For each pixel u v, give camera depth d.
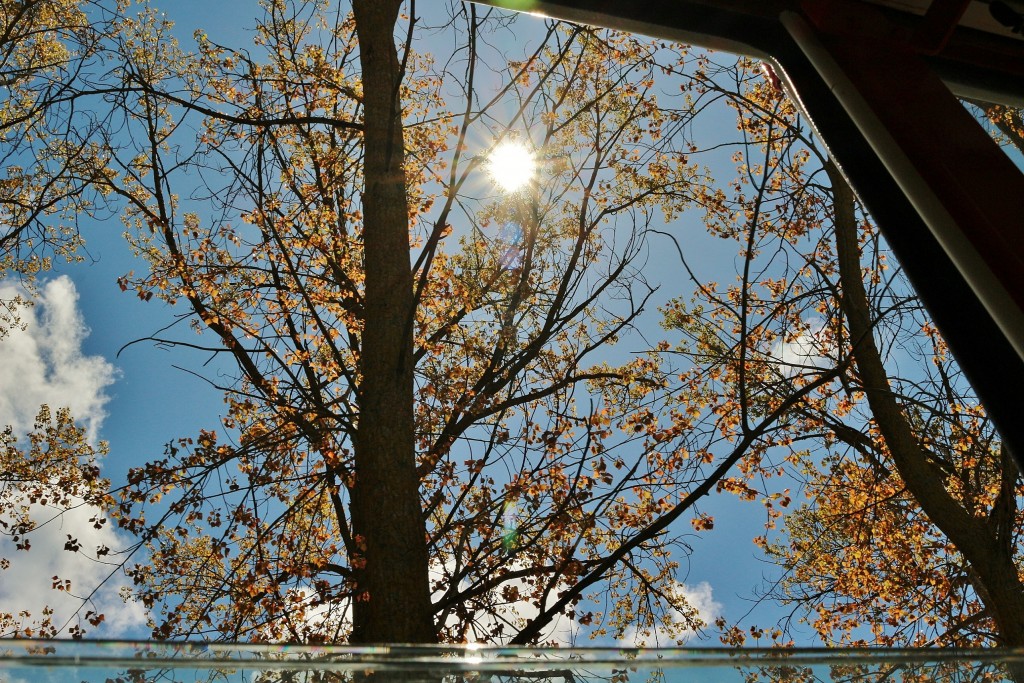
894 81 1.87
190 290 8.61
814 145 6.62
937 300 1.64
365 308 6.67
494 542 7.63
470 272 9.39
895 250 1.74
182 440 7.56
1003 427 1.49
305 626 7.20
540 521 7.35
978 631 8.75
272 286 8.70
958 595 9.05
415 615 5.29
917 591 9.87
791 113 7.07
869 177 1.84
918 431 8.19
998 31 2.19
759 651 1.18
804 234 8.44
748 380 8.34
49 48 8.99
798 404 8.65
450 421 7.96
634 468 7.10
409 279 6.79
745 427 6.37
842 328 7.20
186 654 0.93
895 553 10.27
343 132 9.70
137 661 0.90
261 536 7.16
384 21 7.96
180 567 7.55
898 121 1.79
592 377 7.93
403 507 5.71
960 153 1.69
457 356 9.48
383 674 1.01
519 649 1.08
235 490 6.91
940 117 1.78
